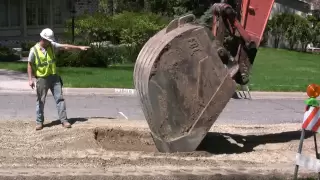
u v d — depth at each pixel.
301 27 39.28
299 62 30.00
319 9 41.88
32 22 32.91
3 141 8.66
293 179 6.61
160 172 6.81
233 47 8.47
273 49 38.56
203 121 8.02
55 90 9.64
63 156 7.71
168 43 7.82
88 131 9.28
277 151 8.59
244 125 11.16
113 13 38.34
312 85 6.42
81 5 36.34
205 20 22.19
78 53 23.61
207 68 7.94
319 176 6.45
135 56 26.14
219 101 7.99
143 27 27.45
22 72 20.45
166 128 7.98
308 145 9.06
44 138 8.92
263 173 6.88
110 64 25.14
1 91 16.17
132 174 6.67
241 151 8.68
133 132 9.64
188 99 7.95
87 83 17.52
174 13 33.25
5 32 31.34
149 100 7.89
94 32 28.67
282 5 42.81
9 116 12.14
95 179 6.48
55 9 34.31
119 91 16.80
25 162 7.23
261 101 16.38
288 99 17.03
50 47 9.57
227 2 8.91
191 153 8.02
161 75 7.85
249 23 8.54
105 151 8.28
